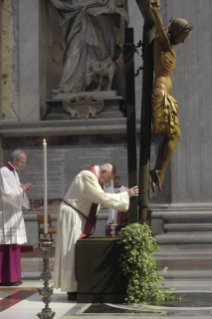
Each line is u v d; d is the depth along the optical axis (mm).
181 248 23562
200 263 17812
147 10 10391
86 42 29922
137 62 27734
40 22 30156
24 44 29906
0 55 29969
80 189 10961
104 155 29156
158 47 10750
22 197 14148
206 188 25906
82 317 8859
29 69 29797
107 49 30109
